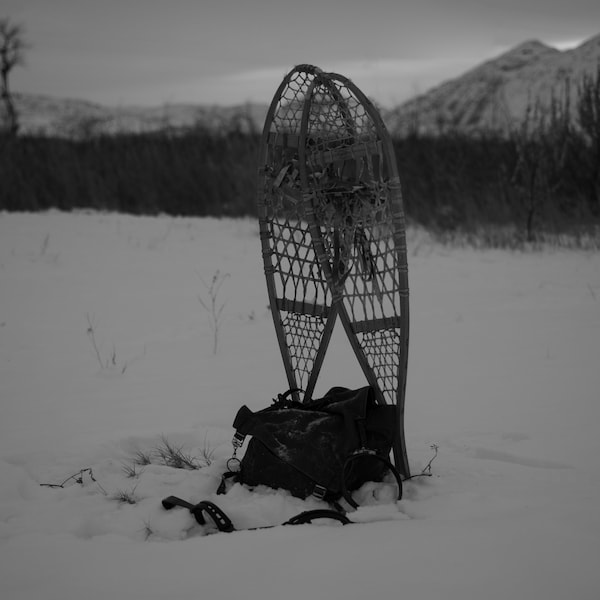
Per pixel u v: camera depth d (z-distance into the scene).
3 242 12.13
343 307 3.87
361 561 2.76
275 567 2.77
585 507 3.18
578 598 2.48
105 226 14.43
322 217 3.91
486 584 2.57
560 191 13.92
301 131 3.86
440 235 13.09
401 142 15.98
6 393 5.51
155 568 2.83
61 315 7.95
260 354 6.50
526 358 6.06
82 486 3.80
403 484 3.63
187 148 18.56
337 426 3.56
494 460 3.92
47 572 2.85
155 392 5.48
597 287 9.00
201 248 12.29
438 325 7.35
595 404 4.84
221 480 3.76
